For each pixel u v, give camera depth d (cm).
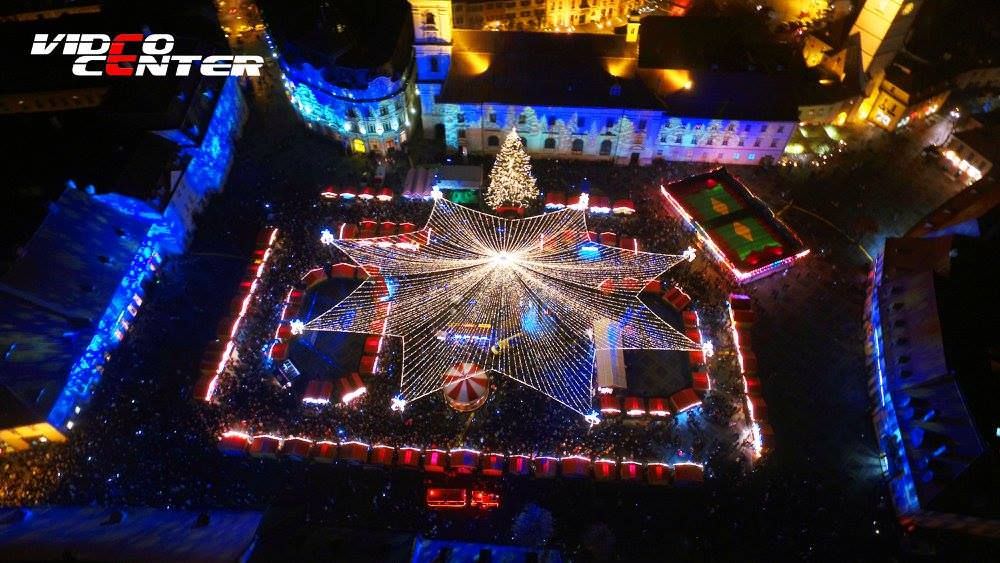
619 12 10594
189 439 6212
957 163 8594
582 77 8225
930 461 5428
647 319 7206
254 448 6028
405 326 7112
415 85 8975
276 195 8450
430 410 6481
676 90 8256
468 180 8300
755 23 8988
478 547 4862
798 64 8662
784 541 5653
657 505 5884
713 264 7762
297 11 8219
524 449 6222
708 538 5669
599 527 5666
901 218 8219
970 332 5872
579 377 6769
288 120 9394
